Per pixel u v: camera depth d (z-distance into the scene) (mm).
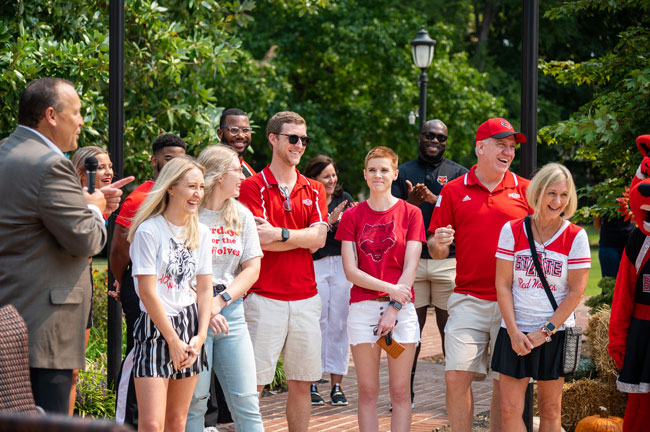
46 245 3350
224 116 5941
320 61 21141
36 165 3293
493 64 28766
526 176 4957
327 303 6531
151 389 3621
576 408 5785
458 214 4703
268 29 20906
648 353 4285
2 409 2584
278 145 4727
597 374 6461
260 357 4586
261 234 4523
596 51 27453
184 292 3756
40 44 8094
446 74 20375
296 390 4738
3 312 2684
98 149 4867
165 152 4918
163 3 10234
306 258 4754
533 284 4203
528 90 4938
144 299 3611
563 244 4188
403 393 4590
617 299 4430
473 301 4605
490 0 29469
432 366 8305
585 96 28375
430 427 5793
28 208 3275
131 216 4570
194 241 3764
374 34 19797
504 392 4312
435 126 6281
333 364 6547
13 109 8008
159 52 9531
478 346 4586
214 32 10484
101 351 6941
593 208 7227
